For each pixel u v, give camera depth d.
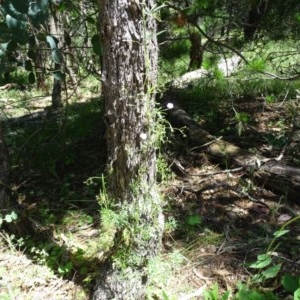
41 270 3.14
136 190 2.56
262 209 3.69
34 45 3.53
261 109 5.46
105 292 2.77
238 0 4.43
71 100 7.53
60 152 4.90
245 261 3.13
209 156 4.39
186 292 2.92
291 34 4.33
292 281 2.59
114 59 2.39
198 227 3.53
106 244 3.13
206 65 4.55
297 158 4.28
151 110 2.47
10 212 3.51
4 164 3.60
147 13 2.31
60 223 3.77
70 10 4.91
